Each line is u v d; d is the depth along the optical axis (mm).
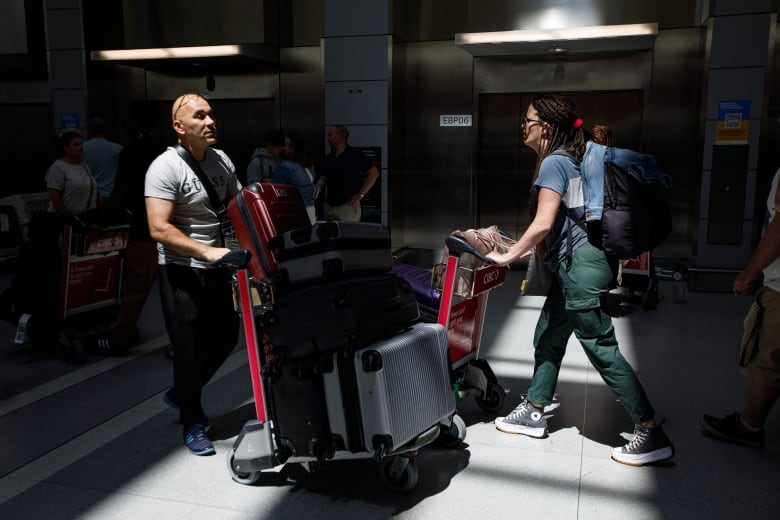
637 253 3273
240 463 3174
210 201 3625
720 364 5039
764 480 3264
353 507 3045
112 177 7234
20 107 10367
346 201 7445
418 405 3002
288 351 2965
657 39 8227
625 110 8570
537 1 8469
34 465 3451
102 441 3744
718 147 7574
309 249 2973
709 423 3742
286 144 7785
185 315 3549
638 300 7109
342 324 2863
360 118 8625
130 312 5191
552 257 3465
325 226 2957
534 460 3488
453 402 3270
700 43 8047
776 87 7594
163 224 3361
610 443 3689
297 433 3037
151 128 4992
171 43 9312
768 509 2998
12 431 3881
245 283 3102
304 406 2988
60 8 9523
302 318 2908
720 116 7516
